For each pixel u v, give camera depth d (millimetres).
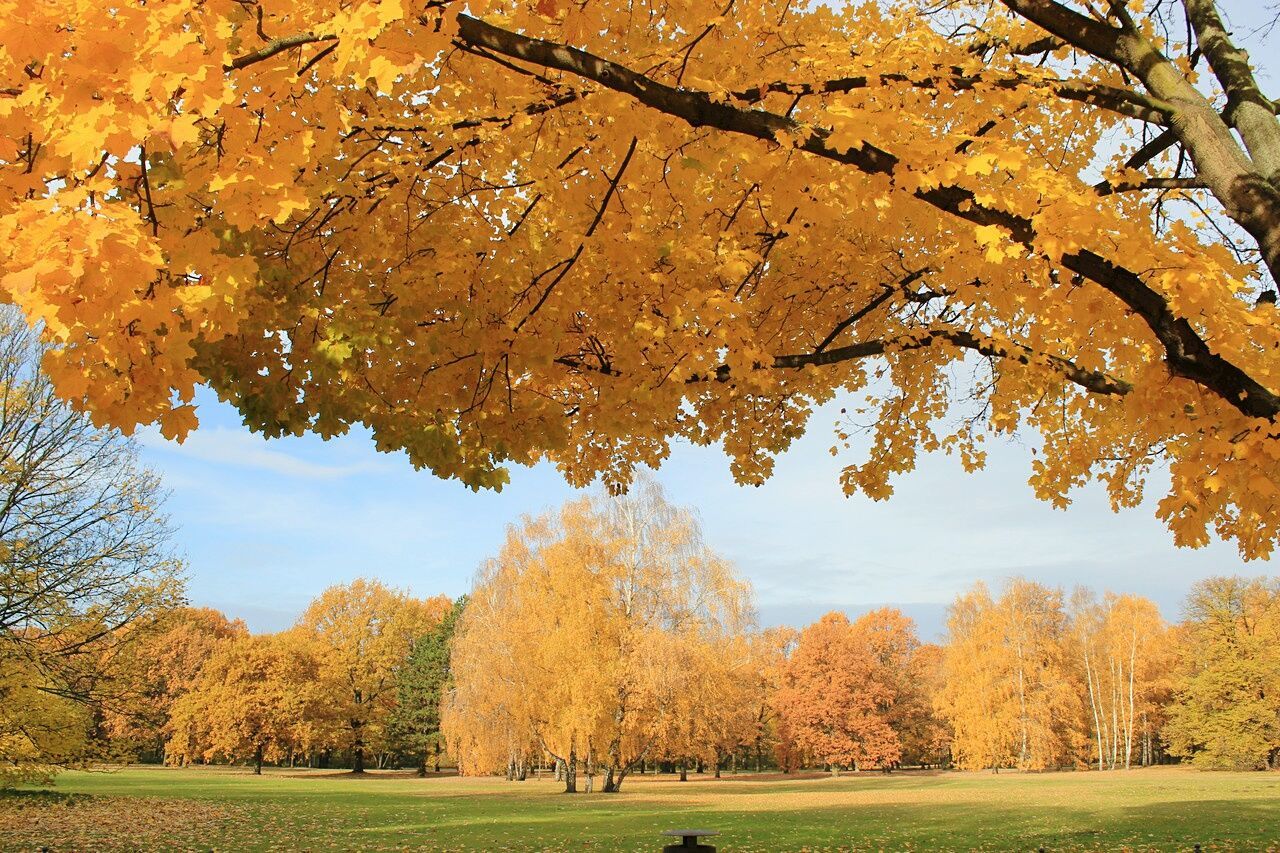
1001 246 2709
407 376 3465
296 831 16062
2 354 15258
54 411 15242
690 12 2994
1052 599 48000
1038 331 4301
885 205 2814
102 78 1658
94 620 15422
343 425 3541
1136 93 3422
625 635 27719
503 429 3504
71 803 20469
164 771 43688
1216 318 2650
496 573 29547
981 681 41719
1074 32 3570
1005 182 2975
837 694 47312
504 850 13391
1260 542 3234
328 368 3211
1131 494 5086
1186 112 3330
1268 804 19359
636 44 3143
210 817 18328
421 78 3293
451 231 3408
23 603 14359
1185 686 43062
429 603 70875
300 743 42344
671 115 2840
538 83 3094
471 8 2100
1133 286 2654
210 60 1748
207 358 3238
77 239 1626
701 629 27703
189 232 2395
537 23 2928
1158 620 49406
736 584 28062
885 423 5945
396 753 52062
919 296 5094
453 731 30391
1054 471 5277
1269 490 2660
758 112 2639
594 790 30125
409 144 3260
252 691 42469
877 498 6035
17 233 1666
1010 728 40781
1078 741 42750
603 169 3318
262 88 2016
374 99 3244
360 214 3270
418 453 3555
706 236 3385
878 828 15969
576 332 3822
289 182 1924
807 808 21359
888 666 53656
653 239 3250
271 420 3441
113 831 15586
